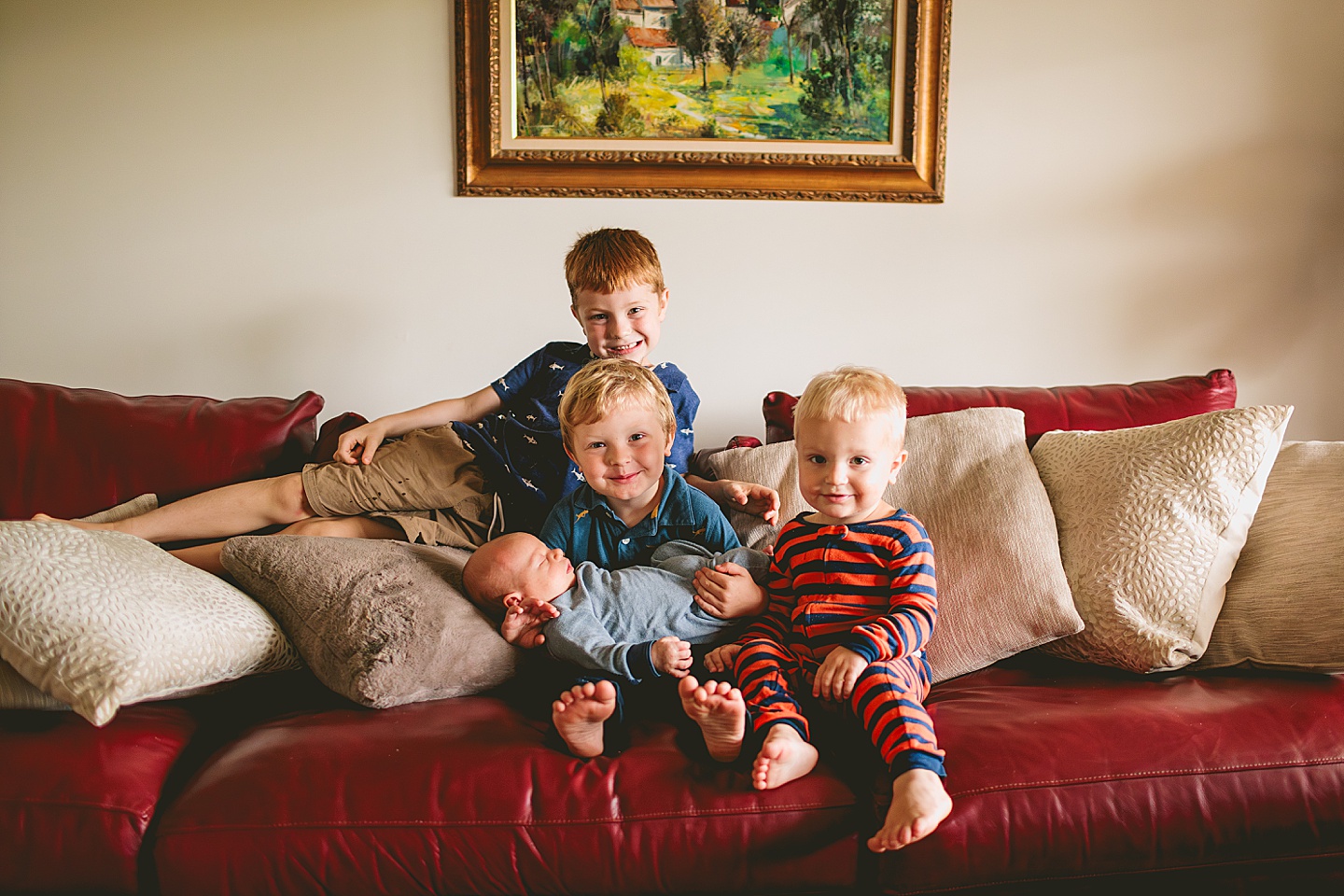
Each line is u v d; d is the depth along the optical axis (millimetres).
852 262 2379
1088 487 1730
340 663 1464
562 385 1961
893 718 1270
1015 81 2348
